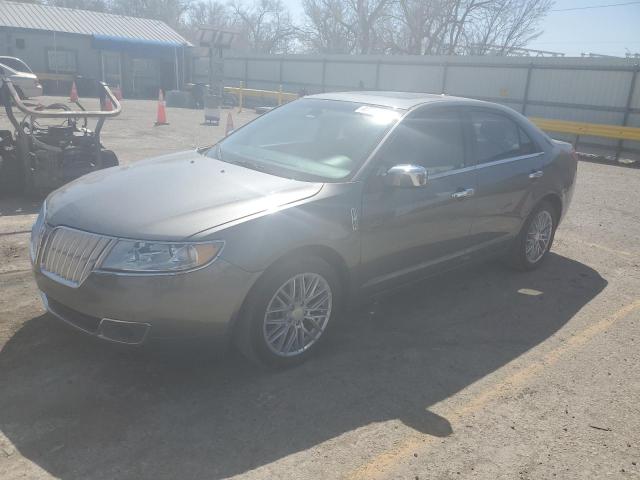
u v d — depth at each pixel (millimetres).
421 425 3107
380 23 44031
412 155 4121
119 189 3539
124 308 2988
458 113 4652
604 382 3656
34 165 7094
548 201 5566
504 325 4410
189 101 25328
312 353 3709
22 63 22328
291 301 3461
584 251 6441
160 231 3053
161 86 33906
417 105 4383
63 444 2781
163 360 3572
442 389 3475
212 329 3137
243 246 3115
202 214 3195
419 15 40594
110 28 32969
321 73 27859
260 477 2643
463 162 4531
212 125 17719
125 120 17625
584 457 2922
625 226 7660
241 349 3412
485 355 3928
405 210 3953
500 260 5707
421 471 2752
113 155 7508
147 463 2689
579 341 4211
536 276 5527
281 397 3277
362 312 4488
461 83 21391
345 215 3576
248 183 3639
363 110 4379
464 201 4445
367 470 2736
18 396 3131
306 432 2986
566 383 3619
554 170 5465
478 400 3377
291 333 3555
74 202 3430
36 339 3719
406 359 3803
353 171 3781
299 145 4227
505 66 19766
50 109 7535
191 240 3020
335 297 3721
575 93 17906
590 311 4766
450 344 4055
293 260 3373
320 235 3418
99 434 2871
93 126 15242
